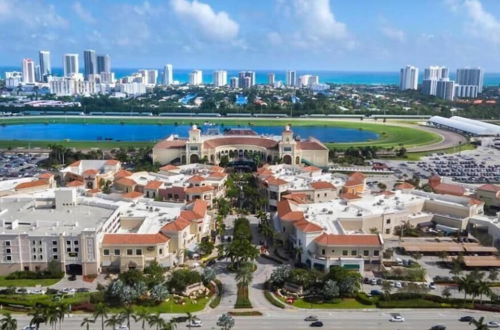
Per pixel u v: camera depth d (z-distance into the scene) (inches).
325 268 7696.9
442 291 7145.7
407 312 6550.2
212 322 6259.8
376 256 7805.1
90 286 7199.8
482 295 6948.8
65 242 7514.8
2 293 6919.3
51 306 6033.5
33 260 7588.6
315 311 6584.6
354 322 6274.6
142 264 7687.0
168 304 6673.2
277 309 6638.8
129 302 6550.2
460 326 6181.1
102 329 5826.8
